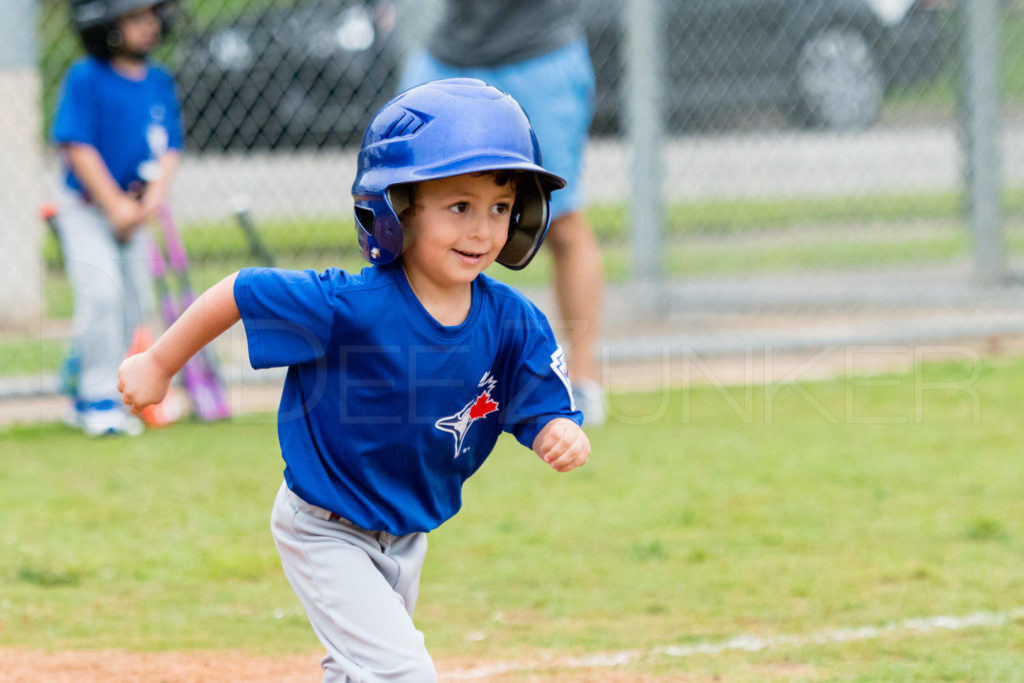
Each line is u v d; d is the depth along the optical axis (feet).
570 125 62.95
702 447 62.80
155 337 73.36
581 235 65.05
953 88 118.93
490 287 29.81
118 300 64.64
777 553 46.37
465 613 40.45
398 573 29.99
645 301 87.86
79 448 62.49
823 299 90.79
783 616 39.73
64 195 64.34
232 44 103.86
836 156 124.57
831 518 50.67
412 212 28.02
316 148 106.52
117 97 64.44
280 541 29.66
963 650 35.91
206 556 46.14
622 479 57.11
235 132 105.50
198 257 96.22
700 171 125.59
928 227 115.55
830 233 114.73
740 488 55.36
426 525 30.14
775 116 124.47
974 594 41.42
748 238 114.32
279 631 38.73
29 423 68.03
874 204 118.62
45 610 40.32
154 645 37.14
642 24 86.43
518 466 60.13
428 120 27.55
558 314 66.49
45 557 45.68
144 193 66.44
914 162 125.29
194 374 68.95
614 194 122.42
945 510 51.44
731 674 34.27
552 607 40.93
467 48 62.95
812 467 58.70
